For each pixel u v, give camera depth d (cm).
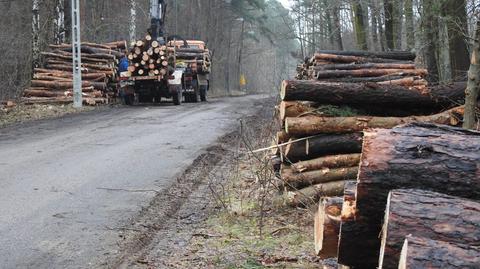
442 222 301
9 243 576
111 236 605
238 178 895
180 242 592
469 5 1294
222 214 688
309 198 690
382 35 2455
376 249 370
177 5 5247
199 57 2728
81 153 1101
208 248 572
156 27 2338
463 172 348
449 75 1415
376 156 358
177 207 738
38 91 2253
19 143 1239
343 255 380
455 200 314
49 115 1903
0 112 1888
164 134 1392
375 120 719
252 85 8319
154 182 867
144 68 2295
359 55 1433
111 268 512
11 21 2777
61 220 657
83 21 3559
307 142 721
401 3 1970
